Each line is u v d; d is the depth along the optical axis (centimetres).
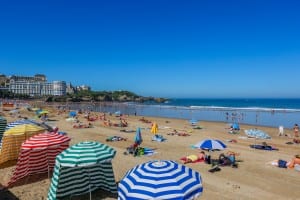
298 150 2069
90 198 1027
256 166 1567
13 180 1207
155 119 4800
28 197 1091
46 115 4728
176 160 1681
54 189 1028
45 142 1200
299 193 1156
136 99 19850
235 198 1090
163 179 638
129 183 645
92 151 947
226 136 2738
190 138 2552
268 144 2322
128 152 1841
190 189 634
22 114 5472
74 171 1066
